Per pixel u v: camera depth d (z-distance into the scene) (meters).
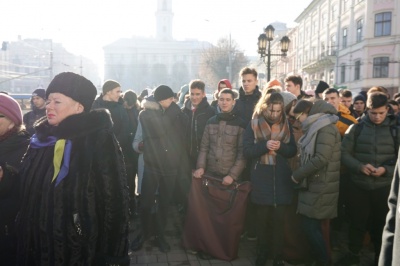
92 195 1.99
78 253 1.94
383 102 3.69
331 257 4.17
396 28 28.66
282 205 3.76
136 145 4.86
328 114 3.64
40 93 6.04
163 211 4.39
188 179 4.55
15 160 2.50
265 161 3.81
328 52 38.12
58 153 1.99
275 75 58.97
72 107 2.10
